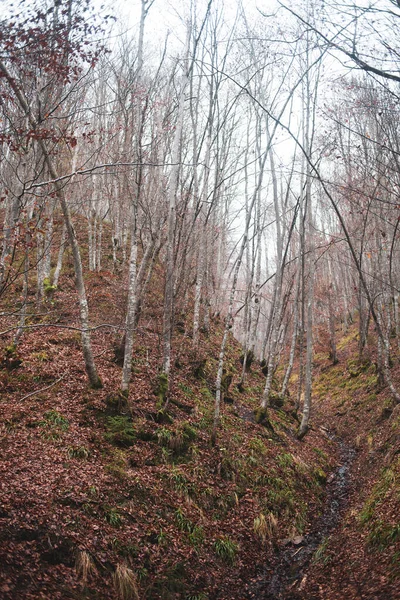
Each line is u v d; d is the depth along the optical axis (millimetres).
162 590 7062
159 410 11398
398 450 11844
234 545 8812
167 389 12734
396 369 19703
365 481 12227
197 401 13656
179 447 10648
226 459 11203
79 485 8062
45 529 6734
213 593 7582
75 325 15875
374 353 24781
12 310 16344
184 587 7340
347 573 7676
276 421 16172
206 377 16125
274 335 15852
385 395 18562
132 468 9398
